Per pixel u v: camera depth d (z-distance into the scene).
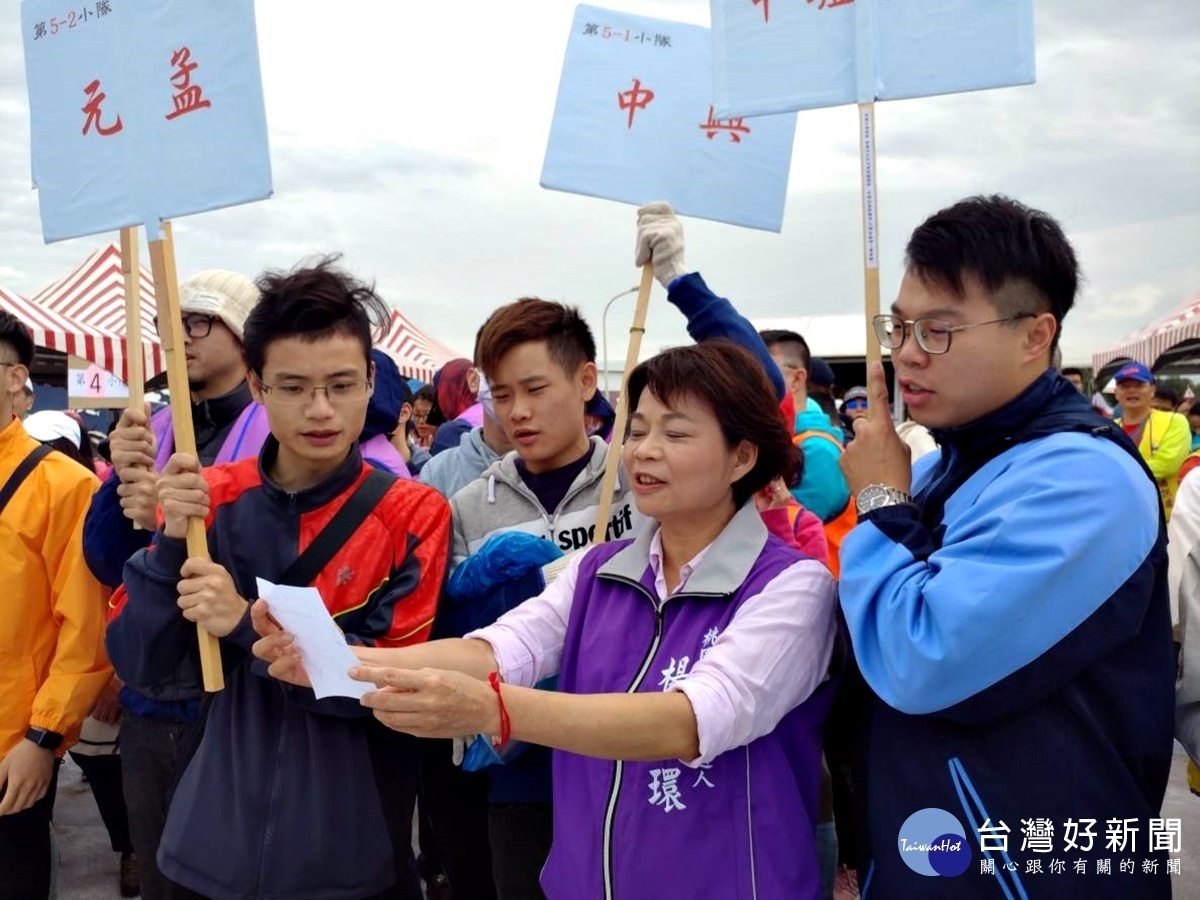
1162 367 12.23
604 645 1.65
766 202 2.74
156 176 1.98
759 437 1.59
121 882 3.73
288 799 1.85
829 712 1.72
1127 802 1.41
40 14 2.12
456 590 2.16
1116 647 1.41
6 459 2.61
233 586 1.83
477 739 2.12
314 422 1.91
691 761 1.42
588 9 2.72
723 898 1.47
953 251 1.48
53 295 8.37
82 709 2.55
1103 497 1.37
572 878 1.59
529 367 2.34
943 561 1.41
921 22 1.88
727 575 1.57
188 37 1.97
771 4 1.98
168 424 3.09
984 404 1.53
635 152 2.71
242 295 2.92
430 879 3.55
